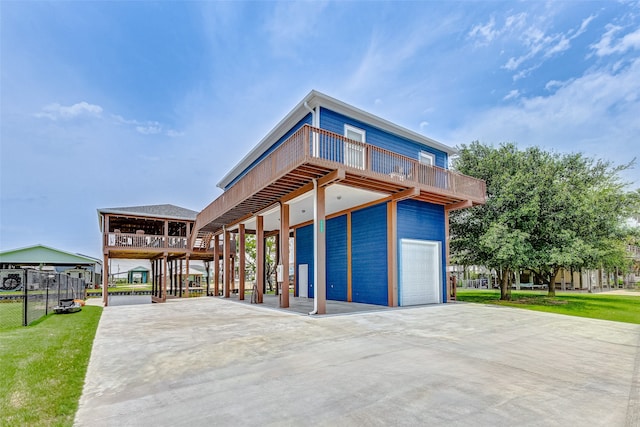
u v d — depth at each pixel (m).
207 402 3.46
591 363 4.84
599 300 15.02
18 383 3.97
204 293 24.48
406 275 11.59
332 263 14.25
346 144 9.78
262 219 13.29
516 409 3.27
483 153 16.17
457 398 3.53
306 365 4.66
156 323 8.45
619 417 3.12
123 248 16.81
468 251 15.50
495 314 9.62
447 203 12.84
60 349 5.68
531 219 13.78
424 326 7.59
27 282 8.64
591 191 14.23
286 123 12.28
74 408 3.34
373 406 3.33
